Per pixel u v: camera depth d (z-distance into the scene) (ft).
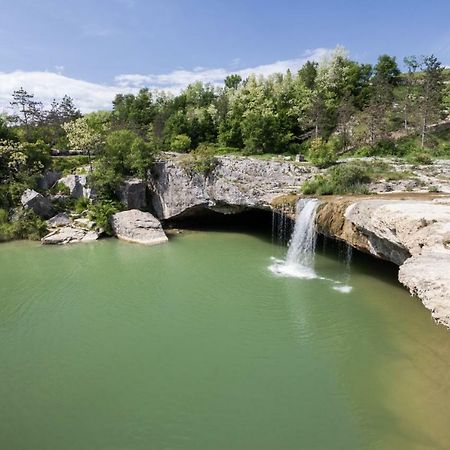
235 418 50.14
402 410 51.08
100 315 79.97
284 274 102.47
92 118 263.29
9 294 91.09
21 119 235.40
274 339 69.87
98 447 45.57
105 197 154.30
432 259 51.55
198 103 301.43
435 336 69.87
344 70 250.98
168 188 153.58
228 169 139.85
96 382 57.82
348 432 47.50
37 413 51.26
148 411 51.52
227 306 83.71
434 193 100.73
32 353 65.82
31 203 147.43
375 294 88.48
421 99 204.95
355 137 195.93
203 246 130.11
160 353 65.67
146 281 99.04
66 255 122.11
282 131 204.44
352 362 62.34
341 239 95.61
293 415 50.57
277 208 120.37
